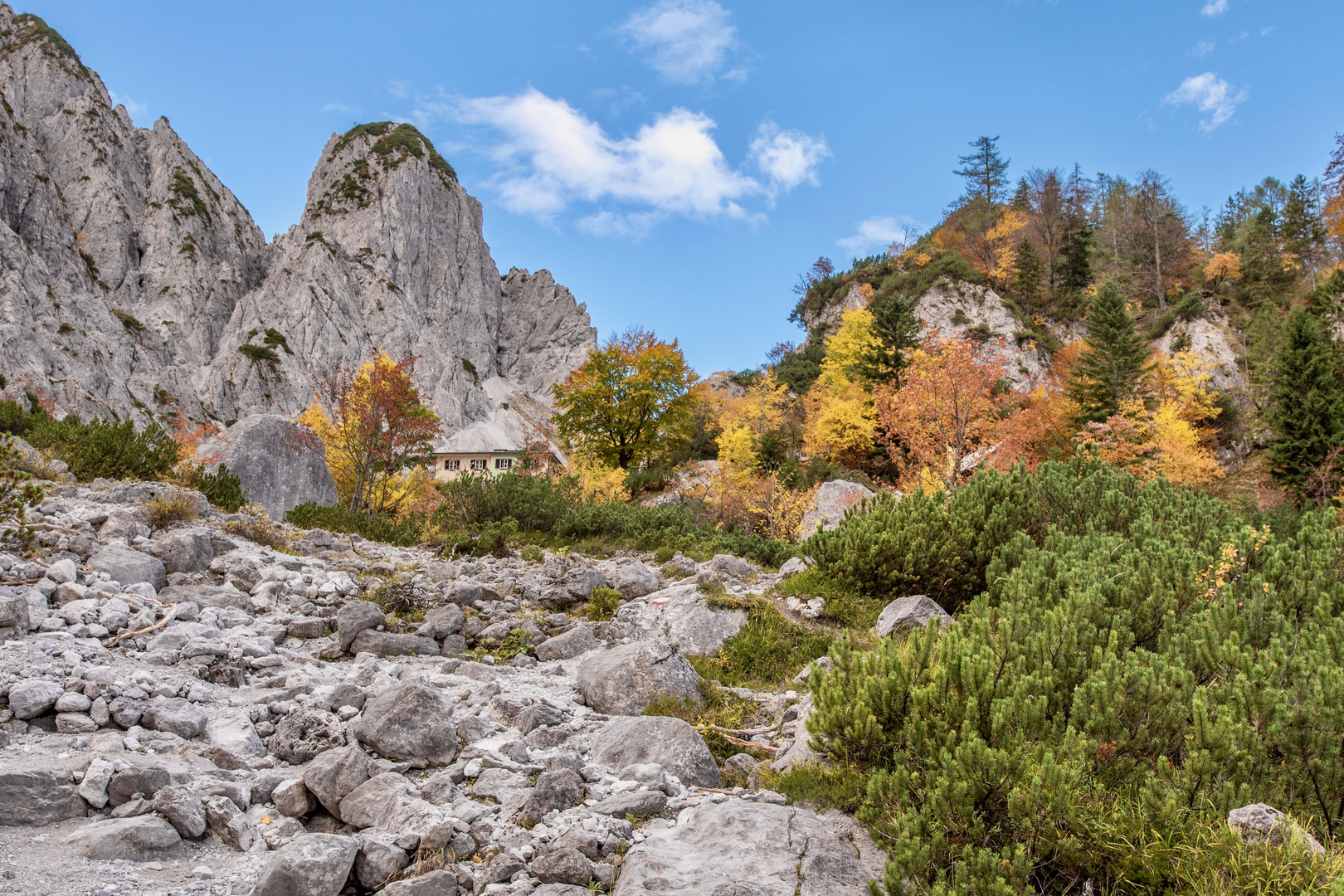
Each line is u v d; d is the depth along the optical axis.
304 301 102.75
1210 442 41.41
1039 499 10.10
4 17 109.81
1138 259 69.25
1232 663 4.96
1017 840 3.60
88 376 68.19
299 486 18.12
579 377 38.31
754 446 37.88
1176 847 3.31
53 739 3.94
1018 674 4.76
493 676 6.50
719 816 3.90
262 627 6.66
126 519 8.35
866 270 75.50
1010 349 57.59
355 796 3.86
